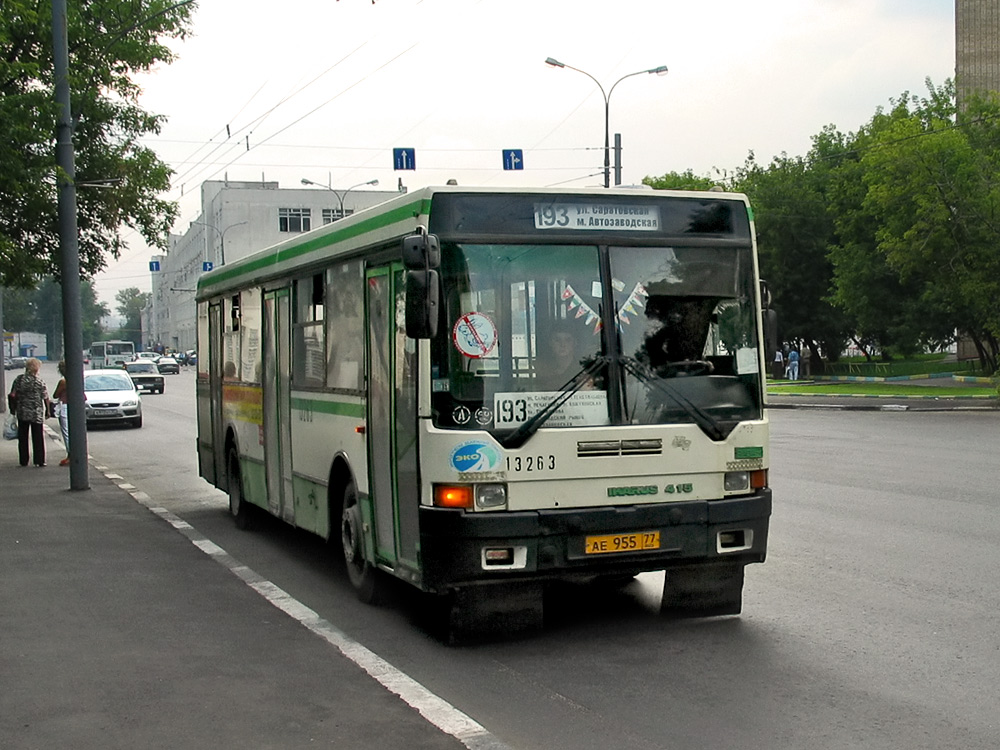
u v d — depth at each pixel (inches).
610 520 272.2
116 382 1309.1
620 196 285.4
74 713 227.0
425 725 215.3
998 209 1469.0
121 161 860.6
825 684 240.5
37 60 761.6
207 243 3929.6
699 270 290.4
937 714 219.1
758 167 2369.6
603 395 278.4
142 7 810.8
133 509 565.0
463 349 270.7
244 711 226.5
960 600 314.7
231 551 438.3
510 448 268.7
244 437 479.2
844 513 479.5
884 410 1309.1
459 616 280.4
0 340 1501.0
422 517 271.4
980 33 2819.9
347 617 318.0
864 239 2033.7
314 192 3533.5
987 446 792.3
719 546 283.9
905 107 1936.5
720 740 206.1
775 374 2375.7
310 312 375.9
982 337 1985.7
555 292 277.7
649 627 295.1
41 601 340.8
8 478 719.7
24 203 785.6
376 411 308.7
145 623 310.0
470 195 275.3
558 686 243.6
